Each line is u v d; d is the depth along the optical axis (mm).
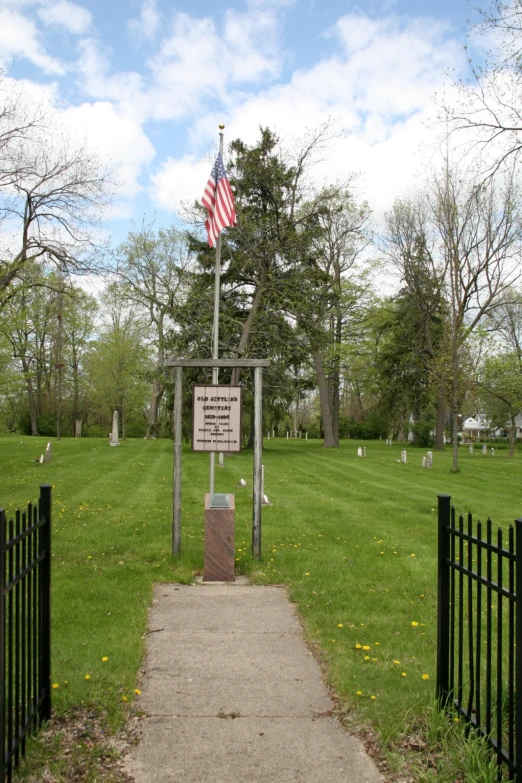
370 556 9156
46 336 49062
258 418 8820
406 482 20062
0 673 2871
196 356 28734
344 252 41781
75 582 7316
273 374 30953
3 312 21922
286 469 23484
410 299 44000
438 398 42375
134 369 47812
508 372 34000
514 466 27562
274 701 4320
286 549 9500
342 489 17609
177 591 7289
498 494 17250
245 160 28641
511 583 3162
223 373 30281
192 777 3389
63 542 9570
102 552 9016
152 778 3373
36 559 3645
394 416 49312
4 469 20750
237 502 14500
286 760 3562
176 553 8773
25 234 21156
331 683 4621
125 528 10805
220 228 10117
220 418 8695
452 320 28250
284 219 29188
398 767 3473
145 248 38875
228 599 6953
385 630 5855
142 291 35969
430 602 6895
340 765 3520
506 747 3502
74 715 4062
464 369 26672
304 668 4941
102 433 58375
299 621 6180
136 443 36375
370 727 3967
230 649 5352
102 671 4715
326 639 5570
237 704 4270
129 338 50812
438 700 4008
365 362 45531
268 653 5262
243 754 3621
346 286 40781
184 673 4809
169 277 38688
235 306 31312
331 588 7309
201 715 4102
